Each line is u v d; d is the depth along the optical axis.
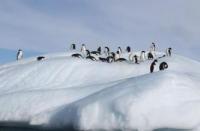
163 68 64.00
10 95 53.47
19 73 67.75
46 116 45.88
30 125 47.47
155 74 43.88
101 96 42.16
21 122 49.72
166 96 39.75
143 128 38.00
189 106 39.06
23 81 65.44
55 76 66.06
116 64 73.25
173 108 38.91
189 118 38.41
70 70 67.62
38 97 51.56
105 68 69.44
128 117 38.12
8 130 48.50
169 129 38.84
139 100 39.06
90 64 70.25
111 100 40.38
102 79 65.19
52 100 50.09
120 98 39.88
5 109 51.31
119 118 38.72
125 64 73.88
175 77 42.53
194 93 40.69
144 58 84.81
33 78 65.88
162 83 41.00
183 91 40.56
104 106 40.22
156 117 38.34
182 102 39.50
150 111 38.50
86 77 66.06
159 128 38.56
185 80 42.81
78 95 50.09
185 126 38.31
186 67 76.88
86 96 48.41
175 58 82.06
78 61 70.25
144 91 40.12
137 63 76.69
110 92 42.25
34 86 63.56
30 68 68.88
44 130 45.88
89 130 40.19
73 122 41.97
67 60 70.56
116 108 39.22
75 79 65.38
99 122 39.66
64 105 47.88
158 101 39.22
